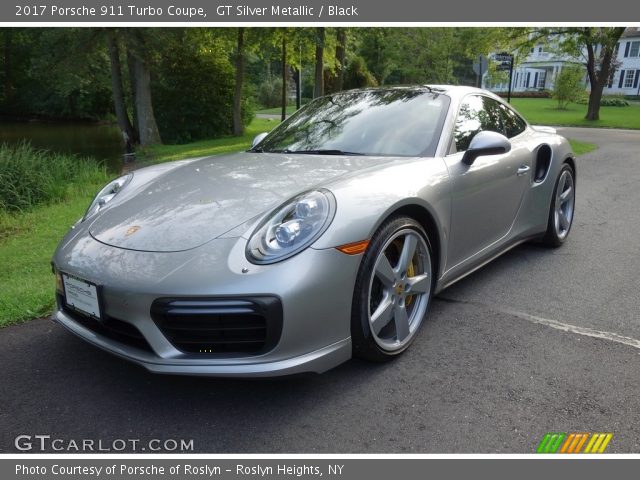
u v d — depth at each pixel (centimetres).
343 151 296
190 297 194
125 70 2564
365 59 4106
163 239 216
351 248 212
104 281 208
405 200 238
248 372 196
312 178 248
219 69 2211
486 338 276
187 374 198
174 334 201
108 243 225
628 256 407
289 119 363
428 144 287
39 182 752
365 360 249
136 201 257
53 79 2066
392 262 251
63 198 773
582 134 1695
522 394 225
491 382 234
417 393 226
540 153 384
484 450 192
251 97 2433
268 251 202
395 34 2938
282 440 198
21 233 553
